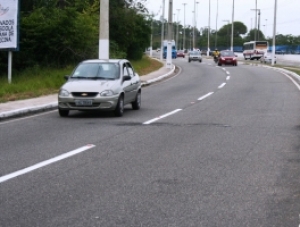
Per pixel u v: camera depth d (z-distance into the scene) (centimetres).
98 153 1014
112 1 4753
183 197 709
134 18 4903
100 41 2631
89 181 796
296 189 754
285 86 2861
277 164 920
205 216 629
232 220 614
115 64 1689
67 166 900
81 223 602
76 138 1191
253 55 8706
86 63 1703
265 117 1576
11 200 695
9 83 2347
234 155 998
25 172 853
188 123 1443
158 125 1404
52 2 3447
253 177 826
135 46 5488
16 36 2331
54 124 1434
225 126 1384
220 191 741
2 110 1631
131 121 1487
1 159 958
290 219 619
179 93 2469
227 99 2162
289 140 1169
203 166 902
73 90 1545
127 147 1077
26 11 3456
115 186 766
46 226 593
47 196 713
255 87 2806
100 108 1541
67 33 3281
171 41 4681
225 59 5684
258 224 600
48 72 3053
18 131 1306
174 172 858
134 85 1753
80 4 3850
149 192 734
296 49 12269
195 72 4369
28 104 1817
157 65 5244
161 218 620
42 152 1023
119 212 643
